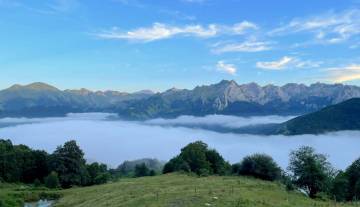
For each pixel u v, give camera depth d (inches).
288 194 3159.5
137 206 2379.4
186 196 2488.9
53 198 4156.0
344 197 4101.9
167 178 4586.6
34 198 4119.1
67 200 3678.6
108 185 4244.6
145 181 4254.4
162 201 2395.4
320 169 4116.6
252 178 4916.3
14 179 5851.4
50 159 6033.5
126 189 3518.7
